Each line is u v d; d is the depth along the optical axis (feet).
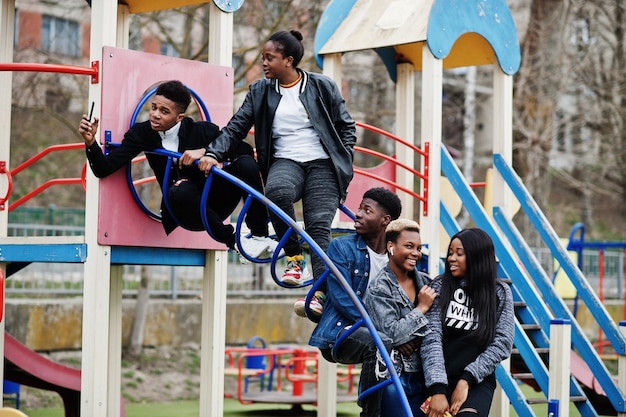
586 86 76.74
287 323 54.44
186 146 21.56
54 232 50.31
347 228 30.12
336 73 32.60
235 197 21.77
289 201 20.67
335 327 19.93
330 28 32.81
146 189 57.47
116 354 27.14
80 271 50.57
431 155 29.96
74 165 73.10
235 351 40.70
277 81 21.54
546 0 69.10
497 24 32.91
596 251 72.84
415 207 38.68
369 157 80.64
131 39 54.95
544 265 65.67
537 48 65.26
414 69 35.45
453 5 31.22
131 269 55.11
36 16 68.23
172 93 20.89
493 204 32.73
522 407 26.43
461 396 19.40
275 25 49.01
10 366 30.25
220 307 24.09
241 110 21.52
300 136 21.30
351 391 44.70
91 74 21.71
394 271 20.12
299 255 21.43
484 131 102.01
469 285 20.18
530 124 65.62
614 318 67.36
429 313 20.08
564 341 24.62
